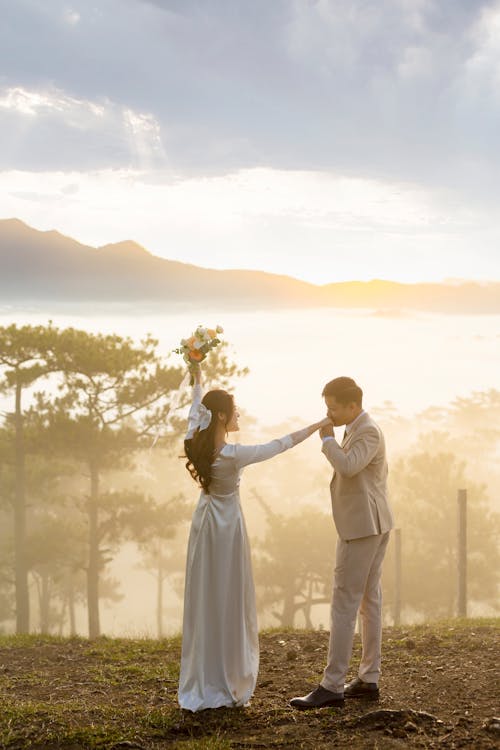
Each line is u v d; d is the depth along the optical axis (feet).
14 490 102.73
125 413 84.74
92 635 85.35
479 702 16.42
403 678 18.70
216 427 16.78
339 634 16.52
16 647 26.32
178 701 17.01
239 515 16.98
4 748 14.83
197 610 16.78
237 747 14.29
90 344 80.43
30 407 84.79
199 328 17.95
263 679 19.42
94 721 16.21
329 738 14.52
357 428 16.34
